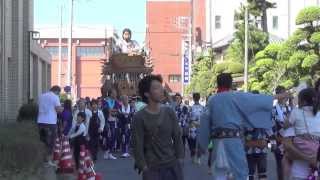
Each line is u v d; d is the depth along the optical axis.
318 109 9.64
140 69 34.69
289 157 9.69
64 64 107.31
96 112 20.31
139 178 16.89
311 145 9.49
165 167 7.89
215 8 99.81
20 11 33.56
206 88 60.78
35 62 41.56
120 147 24.77
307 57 38.19
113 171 18.70
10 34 31.23
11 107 32.44
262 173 12.44
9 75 32.44
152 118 7.90
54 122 19.11
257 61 45.72
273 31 92.81
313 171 9.47
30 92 37.16
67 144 16.45
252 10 56.19
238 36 54.78
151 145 7.89
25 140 13.65
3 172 11.86
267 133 12.24
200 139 9.68
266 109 9.48
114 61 34.91
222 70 55.88
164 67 129.62
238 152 9.42
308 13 38.56
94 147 20.22
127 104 24.22
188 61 78.94
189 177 16.92
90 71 110.50
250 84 46.34
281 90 13.83
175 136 8.02
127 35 36.56
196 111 20.67
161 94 7.98
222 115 9.46
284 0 92.69
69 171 16.17
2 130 15.03
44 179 13.46
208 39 99.56
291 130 9.69
